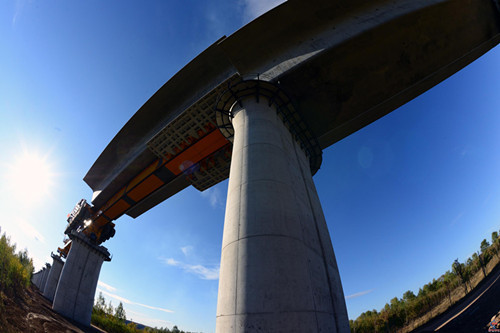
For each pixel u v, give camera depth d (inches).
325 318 281.3
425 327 2102.6
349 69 596.4
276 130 484.4
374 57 585.0
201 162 1065.5
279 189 366.3
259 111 501.4
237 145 452.4
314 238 375.6
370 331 2925.7
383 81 622.8
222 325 256.8
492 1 623.2
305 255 314.0
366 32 547.2
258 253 288.5
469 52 613.3
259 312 245.4
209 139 952.3
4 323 745.0
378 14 577.3
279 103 572.7
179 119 911.0
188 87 960.9
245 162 406.6
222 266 310.2
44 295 1797.5
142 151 1136.8
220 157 1023.6
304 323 246.7
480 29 600.4
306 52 582.9
